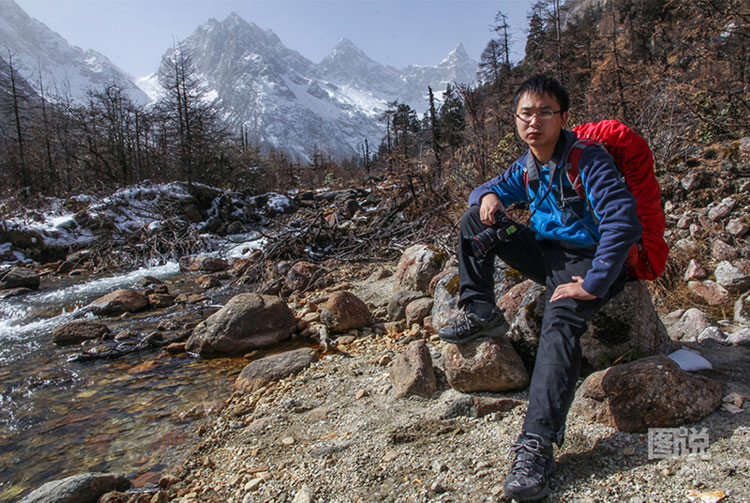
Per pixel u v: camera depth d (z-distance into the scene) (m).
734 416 1.82
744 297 3.08
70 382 3.65
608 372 2.03
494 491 1.64
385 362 3.19
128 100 21.59
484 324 2.25
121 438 2.68
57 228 10.91
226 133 21.48
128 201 12.67
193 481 2.13
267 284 6.40
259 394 3.03
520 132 1.91
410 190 8.30
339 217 10.88
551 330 1.75
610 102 5.52
